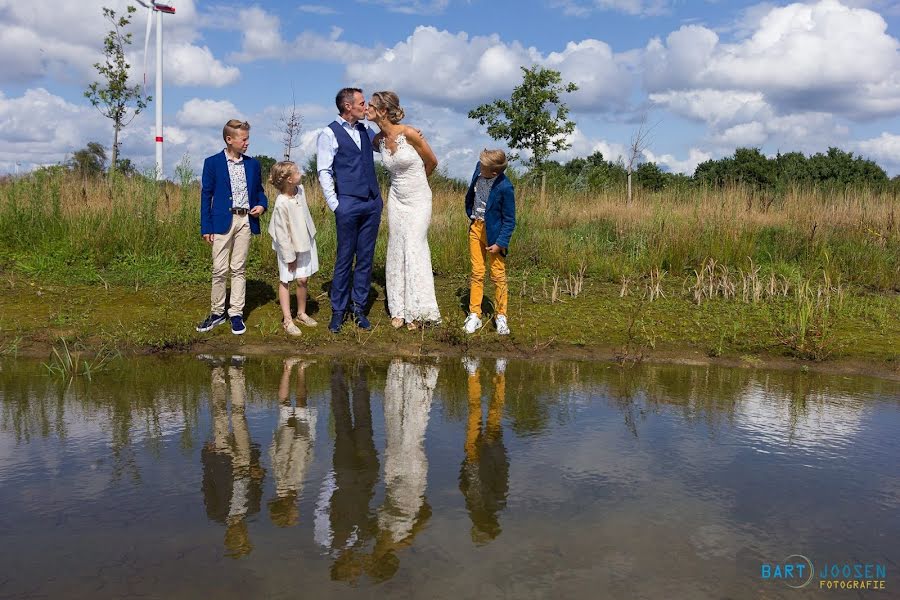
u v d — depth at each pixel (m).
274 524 2.55
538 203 13.58
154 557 2.29
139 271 8.59
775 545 2.49
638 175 33.00
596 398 4.50
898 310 7.79
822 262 10.19
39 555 2.30
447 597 2.07
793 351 6.01
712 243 10.69
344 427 3.77
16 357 5.43
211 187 6.17
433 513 2.67
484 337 6.37
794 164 40.12
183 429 3.69
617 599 2.09
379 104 6.23
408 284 6.57
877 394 4.80
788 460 3.39
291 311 7.27
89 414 3.95
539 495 2.88
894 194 13.51
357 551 2.36
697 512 2.75
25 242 9.62
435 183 14.48
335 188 6.33
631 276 9.77
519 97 21.61
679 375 5.26
